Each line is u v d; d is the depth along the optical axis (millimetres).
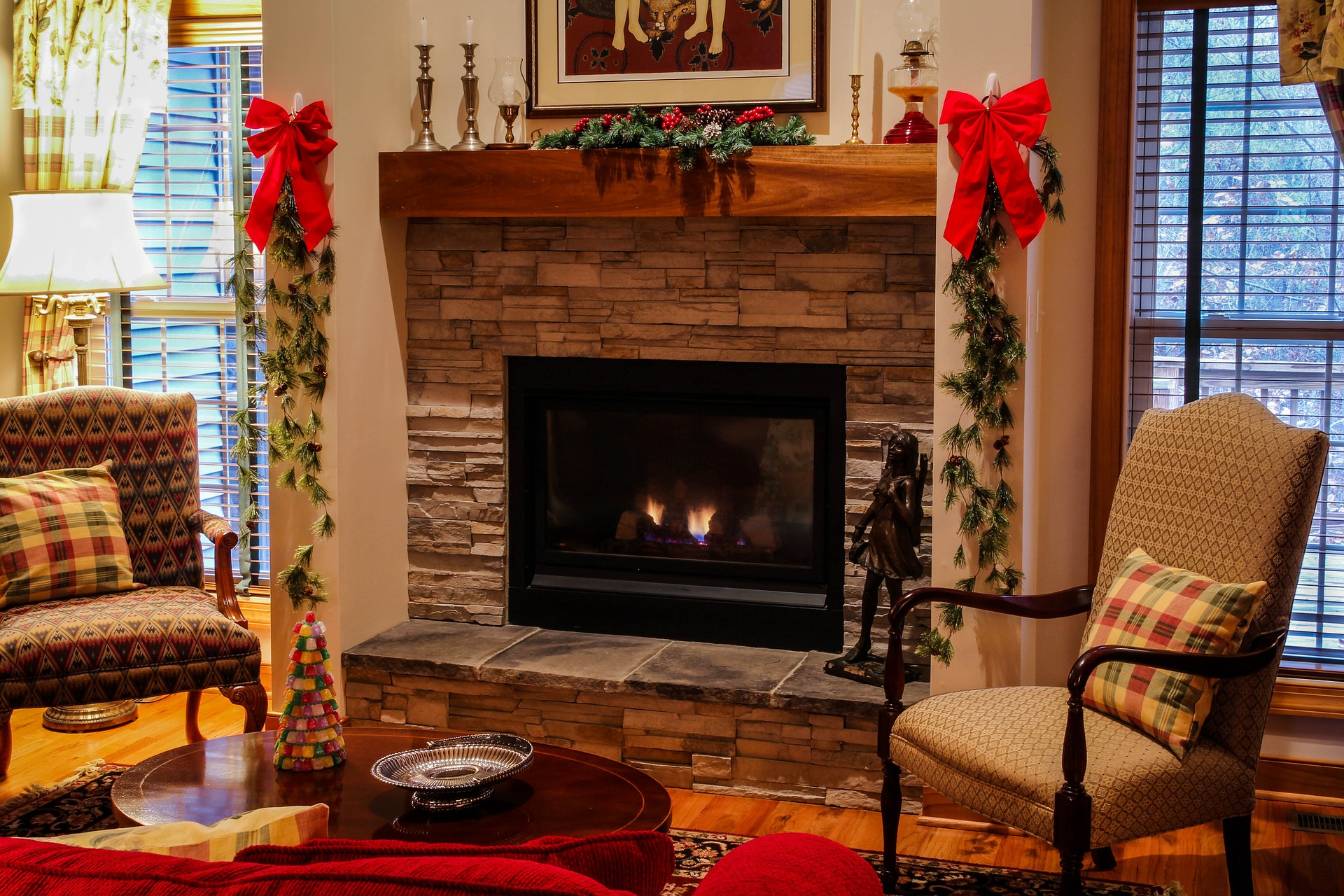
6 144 4156
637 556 3754
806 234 3402
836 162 3145
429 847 1079
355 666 3520
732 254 3475
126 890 939
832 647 3539
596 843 1121
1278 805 3213
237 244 4215
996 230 2936
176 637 3016
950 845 2957
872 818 3125
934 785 2521
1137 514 2701
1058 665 3391
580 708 3369
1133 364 3373
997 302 2953
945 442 3027
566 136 3412
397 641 3641
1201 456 2584
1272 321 3277
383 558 3736
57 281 3600
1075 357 3320
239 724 3822
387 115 3619
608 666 3406
